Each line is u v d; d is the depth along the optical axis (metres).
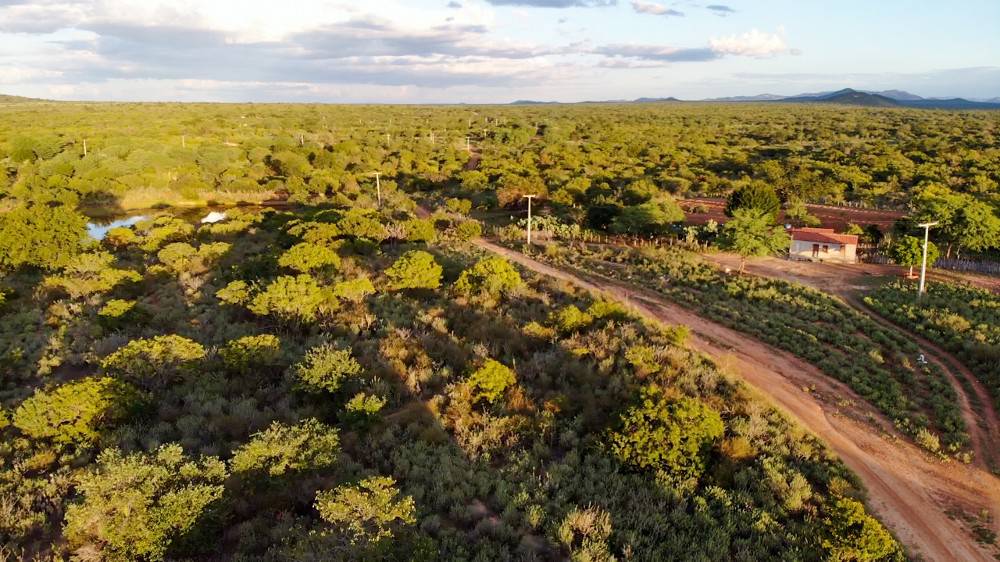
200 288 38.31
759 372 28.39
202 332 29.28
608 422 20.59
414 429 19.94
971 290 41.16
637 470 18.52
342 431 19.81
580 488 17.27
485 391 22.27
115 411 19.38
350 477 16.83
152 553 13.28
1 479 16.42
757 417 22.11
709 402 23.23
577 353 26.47
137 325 29.83
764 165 95.31
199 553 13.98
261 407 21.53
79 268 40.50
